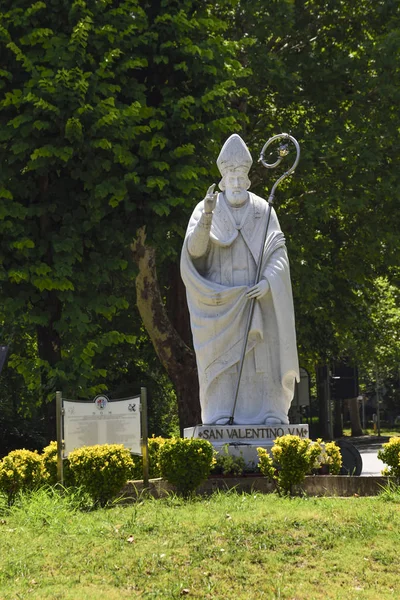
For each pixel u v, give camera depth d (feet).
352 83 95.25
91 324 71.36
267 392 51.44
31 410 96.43
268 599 29.96
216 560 33.71
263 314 51.42
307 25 97.96
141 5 77.25
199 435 49.85
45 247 69.05
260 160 53.78
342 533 36.01
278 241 52.16
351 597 29.94
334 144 90.48
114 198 69.62
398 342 153.99
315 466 46.73
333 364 152.76
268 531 36.35
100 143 67.82
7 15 69.00
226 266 51.90
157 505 42.93
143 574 32.58
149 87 77.15
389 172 92.43
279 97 93.20
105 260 70.85
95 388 70.79
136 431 47.65
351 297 106.32
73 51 68.85
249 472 48.52
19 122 67.10
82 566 33.71
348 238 100.89
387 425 282.15
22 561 34.42
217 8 91.20
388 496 42.16
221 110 75.72
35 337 91.81
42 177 70.44
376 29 98.99
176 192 72.69
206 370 51.37
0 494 45.68
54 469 47.85
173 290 95.20
